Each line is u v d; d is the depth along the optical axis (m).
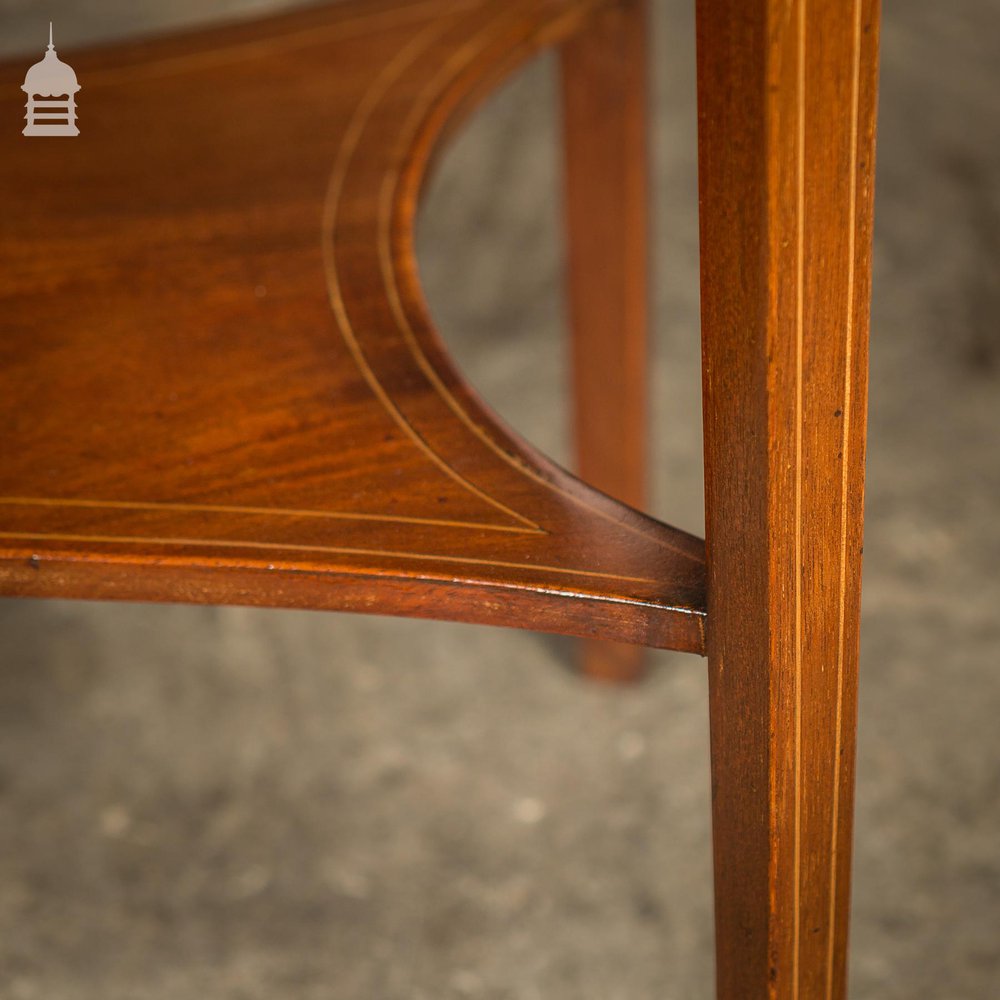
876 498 2.73
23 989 1.88
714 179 0.70
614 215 2.02
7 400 1.10
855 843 2.03
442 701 2.39
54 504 0.96
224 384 1.10
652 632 0.85
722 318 0.73
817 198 0.68
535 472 0.96
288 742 2.31
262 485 0.97
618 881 2.02
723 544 0.80
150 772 2.26
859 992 1.81
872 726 2.23
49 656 2.51
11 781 2.24
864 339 0.74
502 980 1.88
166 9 3.96
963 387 3.03
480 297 3.44
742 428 0.74
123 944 1.95
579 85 1.93
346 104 1.58
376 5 1.83
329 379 1.09
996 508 2.68
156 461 1.00
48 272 1.30
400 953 1.93
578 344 2.16
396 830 2.13
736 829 0.90
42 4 4.04
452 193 3.65
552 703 2.37
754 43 0.64
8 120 1.64
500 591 0.85
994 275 3.24
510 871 2.05
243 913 2.00
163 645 2.53
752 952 0.95
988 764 2.14
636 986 1.86
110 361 1.14
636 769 2.22
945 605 2.47
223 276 1.26
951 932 1.88
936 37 3.69
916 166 3.44
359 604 0.89
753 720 0.84
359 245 1.29
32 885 2.05
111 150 1.54
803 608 0.80
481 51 1.66
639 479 2.27
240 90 1.65
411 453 0.99
